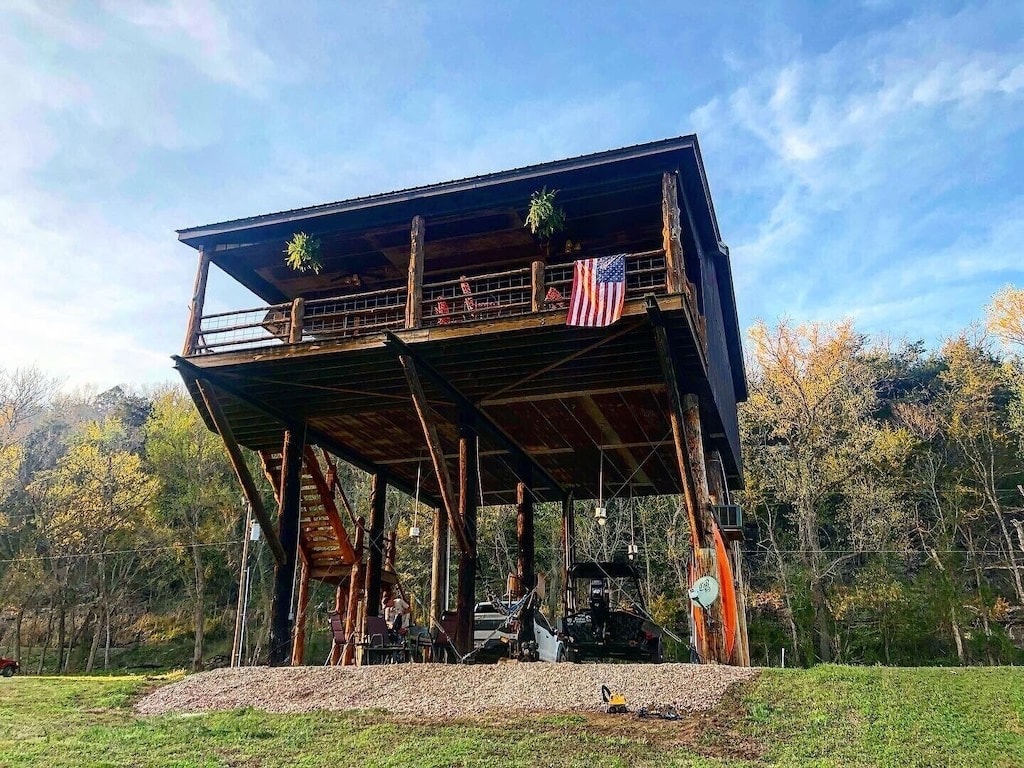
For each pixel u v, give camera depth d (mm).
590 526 39781
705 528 13516
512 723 8859
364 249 17016
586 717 9055
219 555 42031
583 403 16375
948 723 8555
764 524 39688
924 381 50344
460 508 14984
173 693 11656
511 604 15875
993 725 8539
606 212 15320
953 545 36406
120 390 64625
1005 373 39281
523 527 19562
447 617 14453
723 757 7422
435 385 14820
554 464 21234
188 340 14984
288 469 16984
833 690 9852
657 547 39469
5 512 40062
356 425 18062
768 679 10477
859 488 36719
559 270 17250
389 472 21984
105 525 38156
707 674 10758
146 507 40344
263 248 16484
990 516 38094
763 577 39031
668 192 12875
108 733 8930
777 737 8102
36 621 42812
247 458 41250
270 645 15562
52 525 37531
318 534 18797
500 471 21641
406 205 14586
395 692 10781
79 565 39969
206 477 41500
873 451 36344
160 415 43438
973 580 36625
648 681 10469
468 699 10195
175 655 40219
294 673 12375
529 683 10750
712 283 17484
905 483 38312
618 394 15742
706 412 16188
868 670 11094
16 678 14047
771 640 34000
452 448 19719
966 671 11188
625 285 12219
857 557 37188
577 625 15766
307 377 15055
